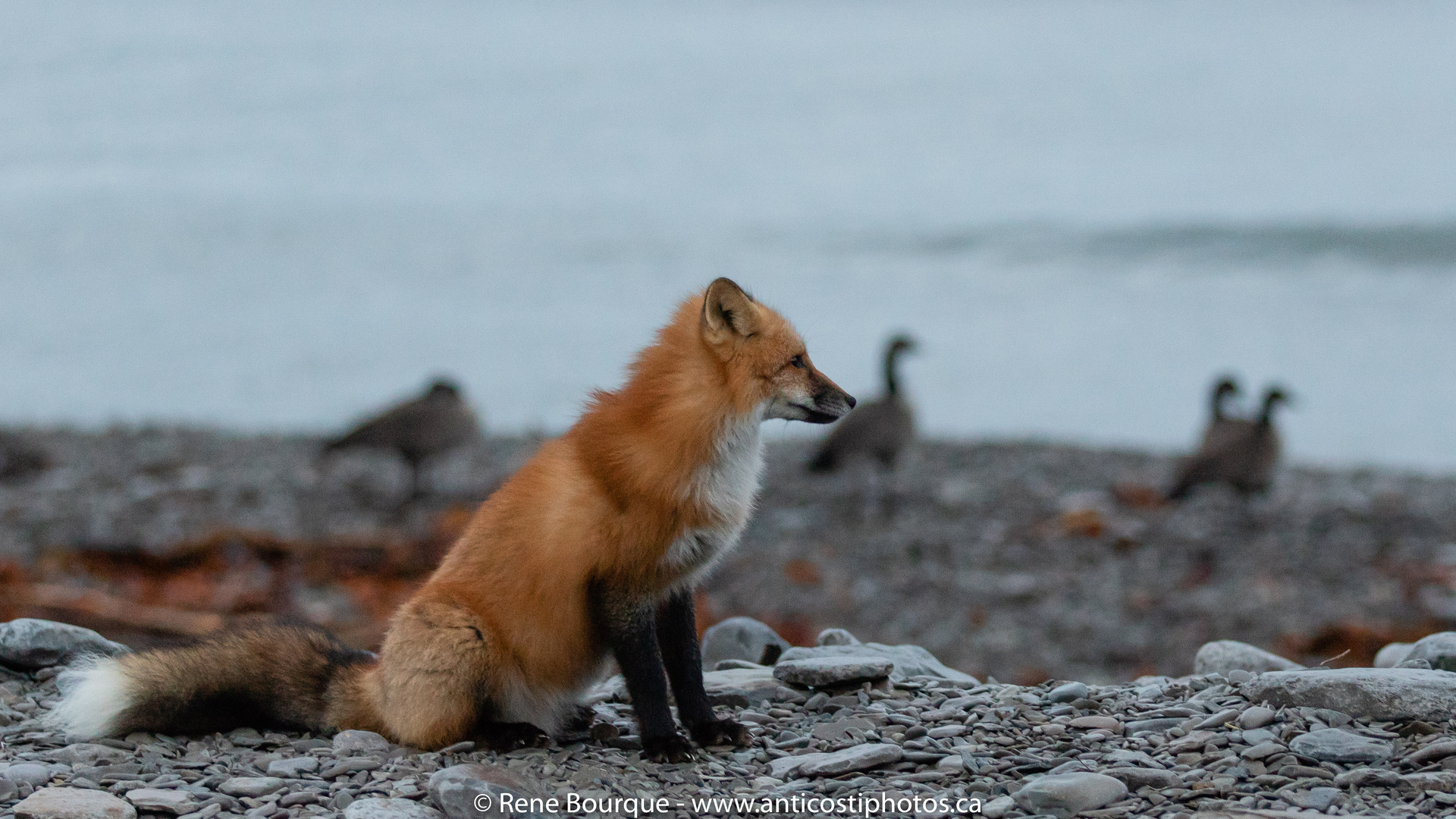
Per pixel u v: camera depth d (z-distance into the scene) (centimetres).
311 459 3362
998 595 2467
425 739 853
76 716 898
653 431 827
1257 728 845
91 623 1841
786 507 3103
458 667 838
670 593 888
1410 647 1182
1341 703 861
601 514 827
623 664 850
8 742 895
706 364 848
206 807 764
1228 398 3741
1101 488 3219
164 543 2469
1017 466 3434
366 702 902
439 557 2394
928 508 3062
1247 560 2661
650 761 849
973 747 865
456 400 2977
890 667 1028
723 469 848
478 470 3306
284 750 876
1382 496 3123
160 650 922
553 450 879
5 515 2716
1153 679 1051
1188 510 3044
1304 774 770
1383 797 734
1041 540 2806
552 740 890
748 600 2459
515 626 845
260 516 2778
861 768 827
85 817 732
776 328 873
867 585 2528
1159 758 822
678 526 833
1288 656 2097
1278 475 3403
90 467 3184
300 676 924
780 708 989
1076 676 2075
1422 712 837
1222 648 1137
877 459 3048
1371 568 2584
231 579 2250
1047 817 737
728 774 836
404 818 730
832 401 876
